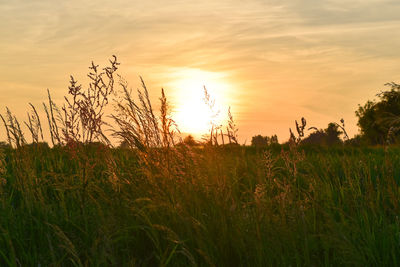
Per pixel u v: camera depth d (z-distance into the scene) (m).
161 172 3.60
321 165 4.91
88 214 3.52
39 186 3.95
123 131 3.81
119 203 3.54
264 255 2.79
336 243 2.86
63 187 3.84
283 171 4.50
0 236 3.15
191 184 3.50
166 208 3.30
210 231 2.97
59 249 3.00
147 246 3.23
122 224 3.26
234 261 2.87
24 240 3.19
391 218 3.58
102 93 3.93
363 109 43.34
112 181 3.86
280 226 2.95
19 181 4.04
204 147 3.71
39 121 4.40
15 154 4.22
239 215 3.13
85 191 3.75
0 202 3.69
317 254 2.96
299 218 3.07
